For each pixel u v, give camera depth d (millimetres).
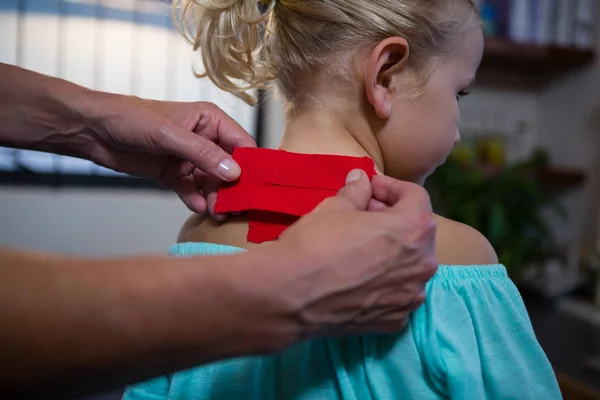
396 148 651
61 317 313
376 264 406
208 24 672
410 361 514
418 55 625
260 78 689
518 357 540
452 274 543
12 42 1473
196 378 542
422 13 616
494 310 548
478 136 1892
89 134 709
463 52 663
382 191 489
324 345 529
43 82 720
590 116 1720
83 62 1539
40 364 312
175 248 603
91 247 1555
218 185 640
